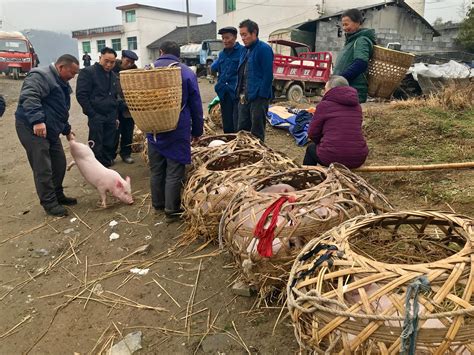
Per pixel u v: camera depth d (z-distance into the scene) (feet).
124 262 11.56
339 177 9.47
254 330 8.55
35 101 13.58
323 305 5.71
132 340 8.59
